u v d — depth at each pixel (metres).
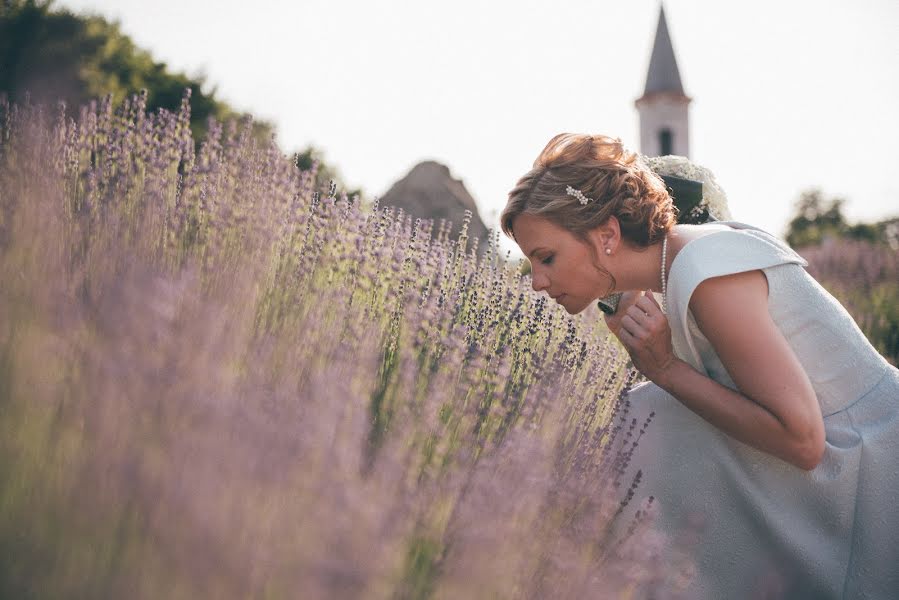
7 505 0.91
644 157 3.91
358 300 2.40
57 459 0.98
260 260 2.23
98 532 0.88
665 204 2.03
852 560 1.87
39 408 1.04
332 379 1.36
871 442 1.88
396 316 2.43
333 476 1.04
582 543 1.55
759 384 1.80
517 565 1.31
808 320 1.92
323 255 2.57
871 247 10.59
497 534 1.25
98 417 0.98
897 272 9.43
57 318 1.19
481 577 1.21
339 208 2.90
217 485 0.92
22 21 8.81
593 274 2.01
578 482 1.74
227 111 10.65
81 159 2.64
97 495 0.90
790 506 1.95
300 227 2.73
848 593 1.85
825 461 1.90
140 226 2.01
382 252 2.72
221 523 0.88
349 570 0.91
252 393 1.19
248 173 2.84
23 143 2.24
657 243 2.02
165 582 0.84
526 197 1.98
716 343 1.87
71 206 2.15
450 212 8.37
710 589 1.99
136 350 1.06
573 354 2.53
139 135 2.83
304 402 1.25
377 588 0.98
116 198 2.18
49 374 1.13
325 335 1.83
